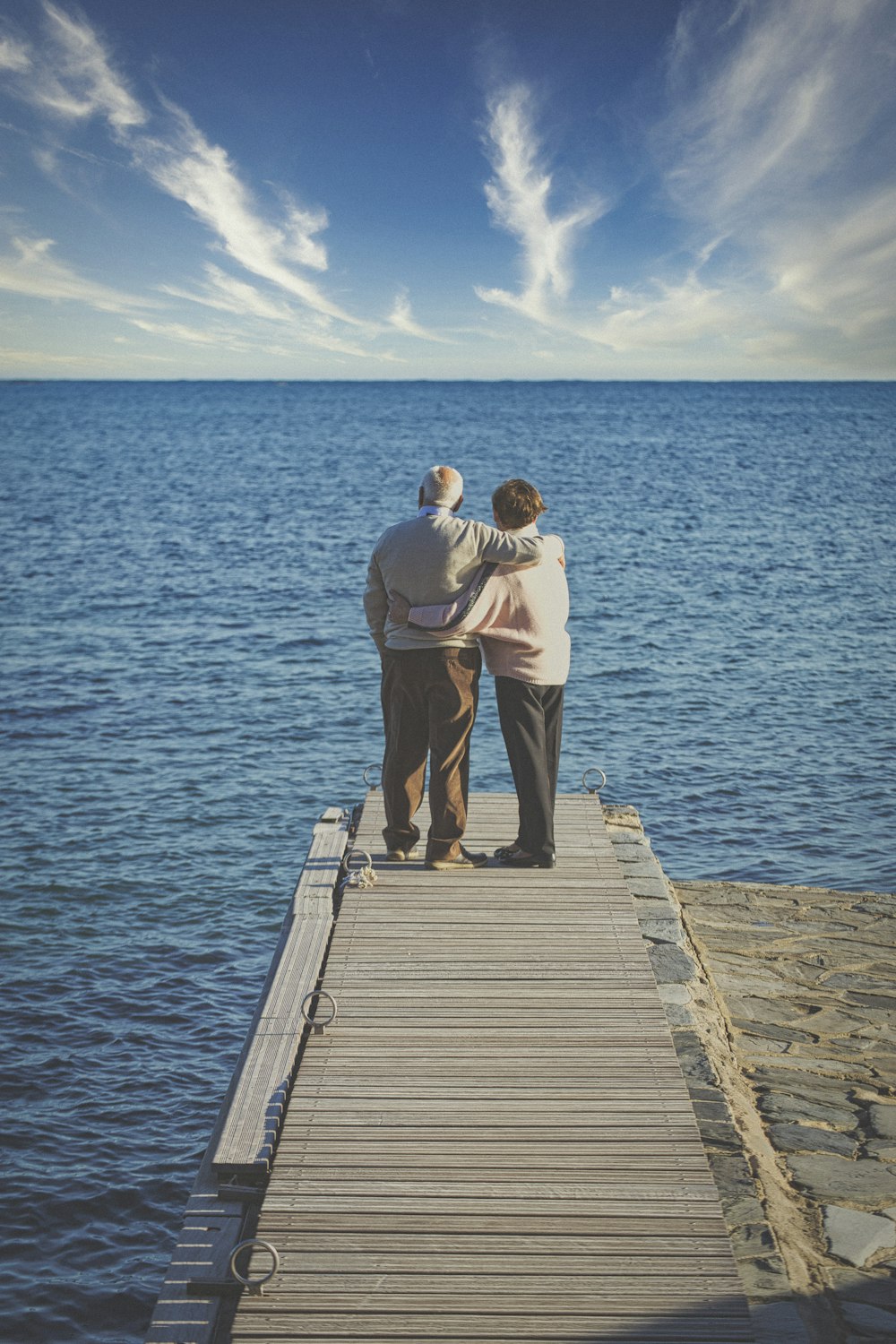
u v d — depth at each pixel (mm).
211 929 11125
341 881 5371
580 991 4121
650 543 38562
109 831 13547
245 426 133875
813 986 5125
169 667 21672
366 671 21406
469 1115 3344
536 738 5121
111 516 46281
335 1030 3840
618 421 150125
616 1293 2615
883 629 25016
